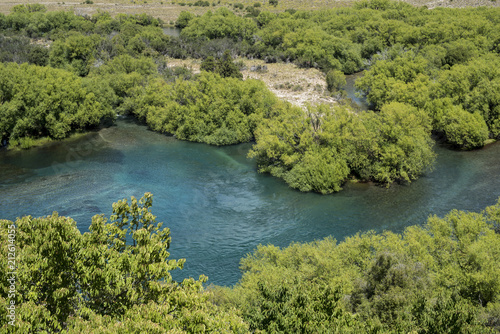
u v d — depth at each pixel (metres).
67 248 21.39
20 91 81.06
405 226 54.34
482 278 33.78
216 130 85.38
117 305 22.16
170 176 69.69
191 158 77.38
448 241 40.03
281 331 23.98
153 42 136.25
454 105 85.50
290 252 42.78
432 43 127.69
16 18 159.50
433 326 25.50
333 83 110.00
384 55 121.25
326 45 129.00
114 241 24.47
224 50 135.00
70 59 118.94
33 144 82.62
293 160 67.19
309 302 26.52
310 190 65.12
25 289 20.67
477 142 77.00
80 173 70.00
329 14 169.38
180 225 55.12
